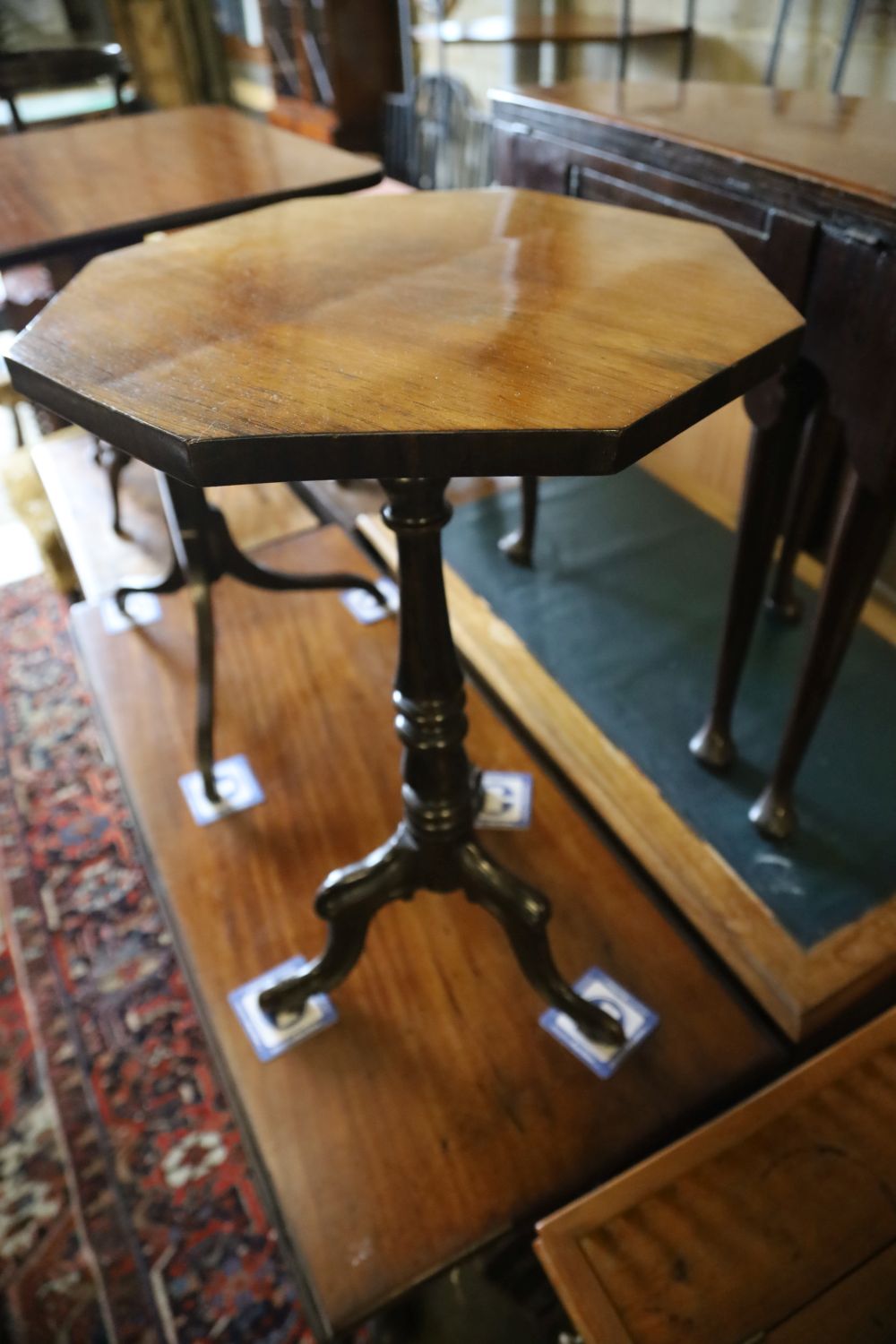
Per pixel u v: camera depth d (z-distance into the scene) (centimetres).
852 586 99
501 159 143
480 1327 96
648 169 112
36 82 212
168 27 451
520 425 52
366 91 339
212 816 129
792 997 105
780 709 144
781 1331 72
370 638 161
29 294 203
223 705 148
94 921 150
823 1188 80
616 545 184
